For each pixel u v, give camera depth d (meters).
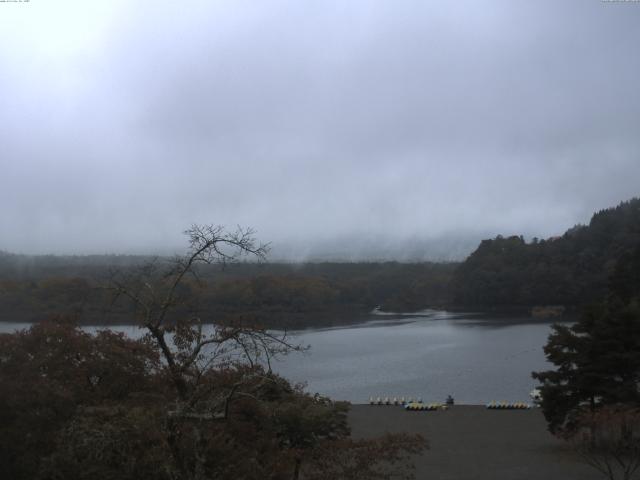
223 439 13.57
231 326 16.25
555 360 30.53
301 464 17.23
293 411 16.81
